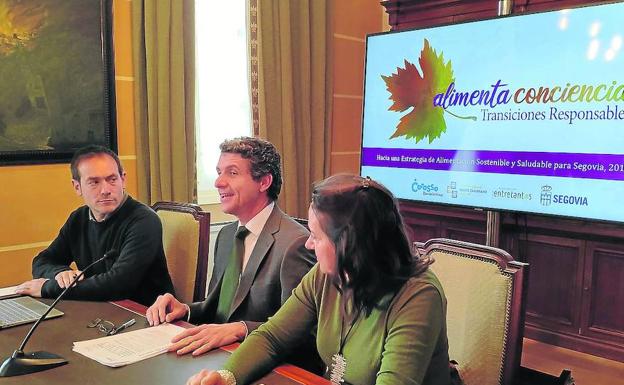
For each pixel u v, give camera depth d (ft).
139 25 9.66
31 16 8.52
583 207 8.89
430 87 10.66
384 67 11.37
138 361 4.18
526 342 10.79
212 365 4.13
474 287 4.85
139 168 9.98
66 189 9.19
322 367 4.85
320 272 4.44
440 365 3.84
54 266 6.55
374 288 3.76
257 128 11.52
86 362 4.15
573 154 8.93
